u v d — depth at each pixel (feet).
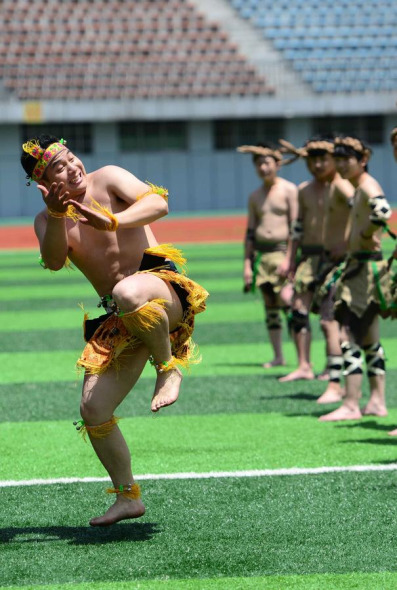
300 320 66.28
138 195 31.04
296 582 27.48
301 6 303.27
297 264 65.21
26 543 31.60
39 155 30.83
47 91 273.54
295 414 54.85
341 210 57.26
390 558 29.58
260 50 296.71
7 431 51.21
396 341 85.35
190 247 206.90
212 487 38.78
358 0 306.96
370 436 48.37
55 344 85.30
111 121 269.85
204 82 284.82
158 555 30.12
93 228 31.45
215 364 74.74
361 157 50.21
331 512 34.86
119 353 30.78
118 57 285.23
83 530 33.06
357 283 51.55
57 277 154.40
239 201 284.41
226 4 305.12
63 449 46.70
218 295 122.72
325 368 67.31
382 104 271.90
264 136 283.38
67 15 295.28
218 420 53.42
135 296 29.66
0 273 162.09
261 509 35.37
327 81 286.25
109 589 27.04
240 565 29.07
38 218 32.35
